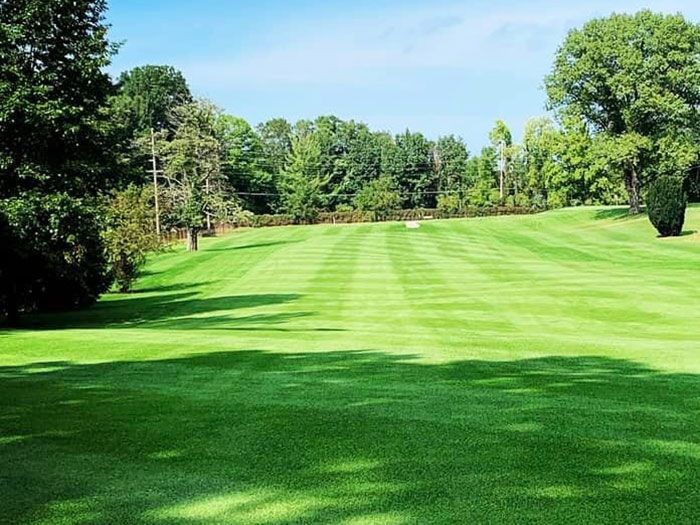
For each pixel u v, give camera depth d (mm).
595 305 20391
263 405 6848
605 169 62812
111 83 21359
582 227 59656
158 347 11242
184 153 53312
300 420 6262
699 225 51594
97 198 22000
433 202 112000
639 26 57938
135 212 32281
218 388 7750
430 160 114062
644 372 8758
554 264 33688
